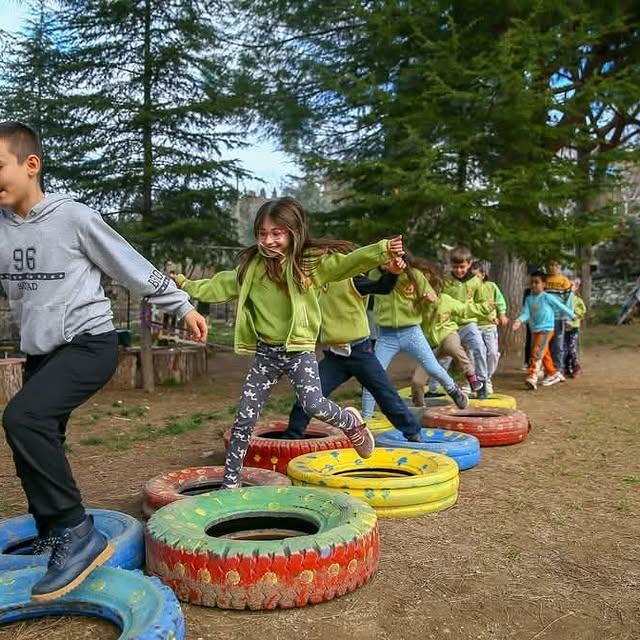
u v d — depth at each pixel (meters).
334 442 5.43
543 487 4.99
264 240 3.80
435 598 3.11
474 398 8.23
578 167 10.47
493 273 13.69
